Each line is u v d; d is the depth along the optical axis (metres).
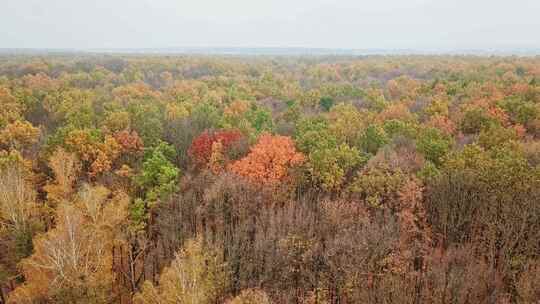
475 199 44.56
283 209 48.88
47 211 44.94
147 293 34.28
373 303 36.22
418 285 38.22
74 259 33.81
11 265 41.00
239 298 33.97
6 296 40.34
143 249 45.03
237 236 43.09
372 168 48.31
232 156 57.09
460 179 45.38
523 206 41.31
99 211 41.34
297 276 41.41
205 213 47.69
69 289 33.12
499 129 57.19
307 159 53.06
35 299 34.75
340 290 38.41
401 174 46.84
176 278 32.56
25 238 40.59
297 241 42.81
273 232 43.28
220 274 37.91
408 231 44.06
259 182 50.59
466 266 39.31
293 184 51.72
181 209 47.88
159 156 51.22
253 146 56.09
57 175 48.84
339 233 43.19
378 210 47.31
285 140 54.56
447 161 48.09
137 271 44.44
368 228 42.25
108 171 55.41
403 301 35.38
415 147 56.22
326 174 49.94
